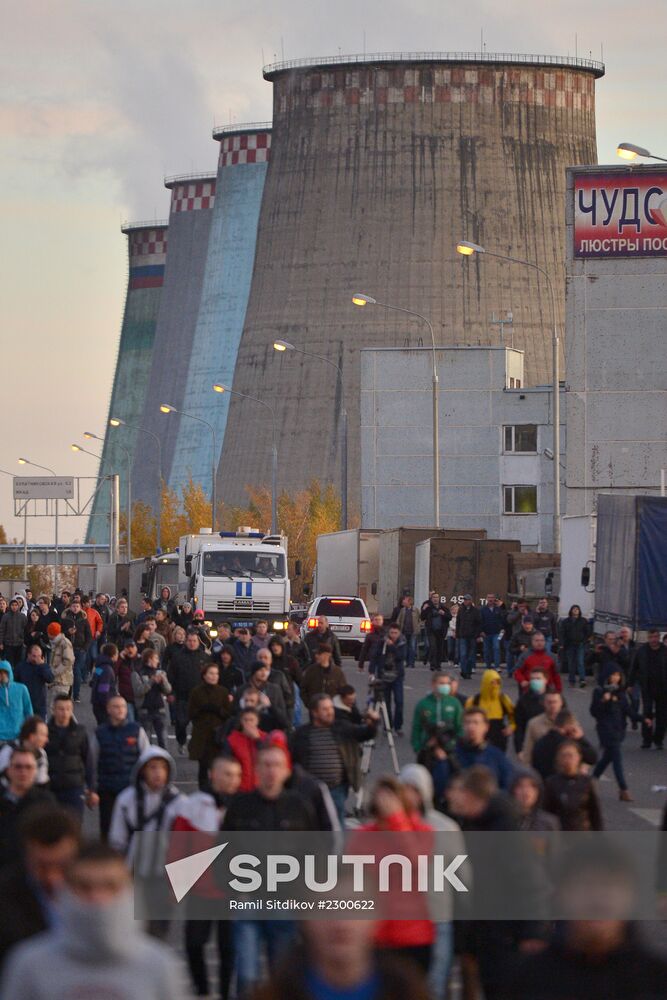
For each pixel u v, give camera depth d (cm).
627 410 15938
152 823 2686
